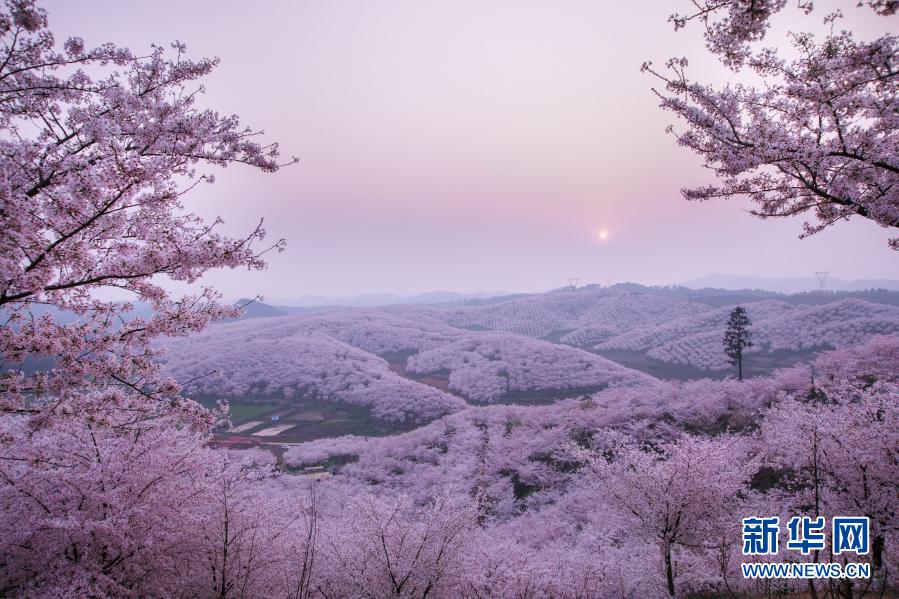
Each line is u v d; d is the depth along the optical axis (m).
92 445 7.77
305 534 10.29
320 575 9.20
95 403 5.54
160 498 7.81
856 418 9.67
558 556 10.56
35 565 6.72
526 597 8.62
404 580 8.74
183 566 8.23
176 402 6.16
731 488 9.52
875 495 8.99
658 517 9.40
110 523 6.76
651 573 9.82
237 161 6.13
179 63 5.68
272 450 49.38
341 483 30.88
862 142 5.44
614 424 32.75
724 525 9.25
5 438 5.76
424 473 30.77
